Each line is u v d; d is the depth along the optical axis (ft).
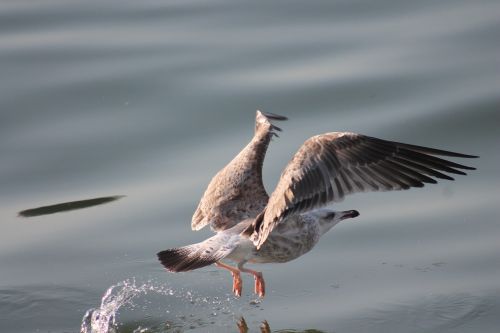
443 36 63.36
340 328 37.45
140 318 39.09
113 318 39.01
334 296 40.37
